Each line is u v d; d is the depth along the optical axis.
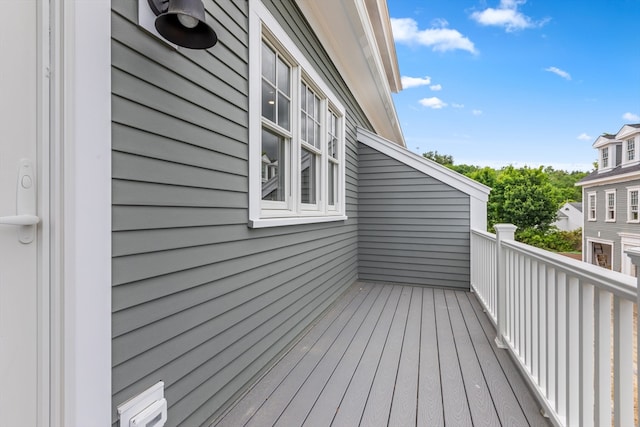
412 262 4.97
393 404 1.88
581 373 1.36
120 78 1.20
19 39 0.95
